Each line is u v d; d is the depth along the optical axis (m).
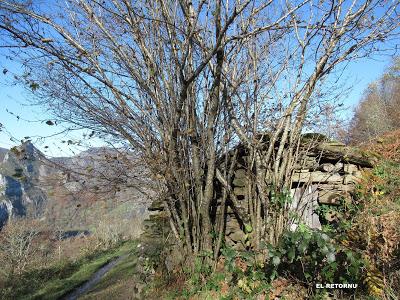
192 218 5.64
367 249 4.32
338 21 4.91
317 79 5.00
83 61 4.83
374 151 7.26
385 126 17.41
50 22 4.61
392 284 3.95
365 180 5.93
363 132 16.20
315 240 4.16
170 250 5.95
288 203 5.14
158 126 5.37
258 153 5.13
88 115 5.22
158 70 5.34
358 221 4.98
